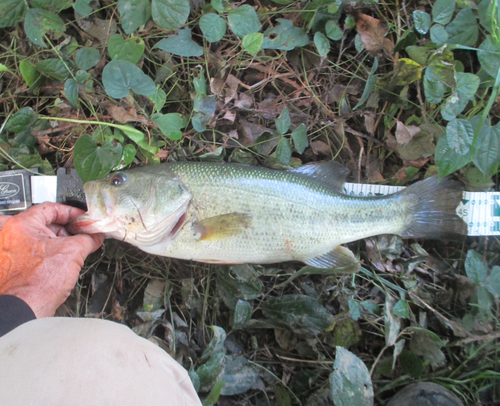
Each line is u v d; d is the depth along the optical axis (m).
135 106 0.52
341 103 0.55
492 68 0.51
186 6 0.50
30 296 0.40
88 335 0.31
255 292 0.53
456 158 0.50
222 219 0.48
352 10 0.53
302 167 0.52
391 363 0.53
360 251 0.56
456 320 0.54
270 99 0.55
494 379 0.53
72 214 0.48
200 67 0.52
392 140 0.55
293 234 0.50
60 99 0.52
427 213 0.53
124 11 0.49
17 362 0.28
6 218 0.47
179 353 0.53
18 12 0.50
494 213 0.54
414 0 0.55
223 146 0.54
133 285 0.54
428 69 0.51
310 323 0.52
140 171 0.49
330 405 0.51
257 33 0.50
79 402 0.26
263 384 0.54
